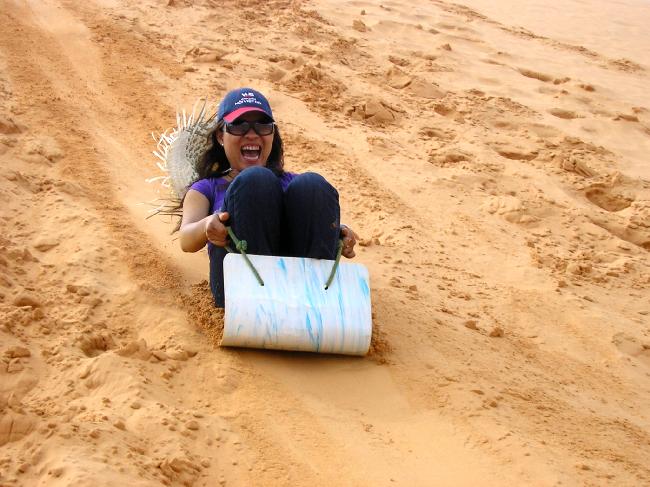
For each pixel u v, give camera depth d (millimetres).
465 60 12750
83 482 2902
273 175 4250
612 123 10648
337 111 9367
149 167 6961
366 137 8594
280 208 4297
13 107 7688
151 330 4355
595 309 5703
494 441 3721
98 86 8805
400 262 5910
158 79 9250
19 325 4148
